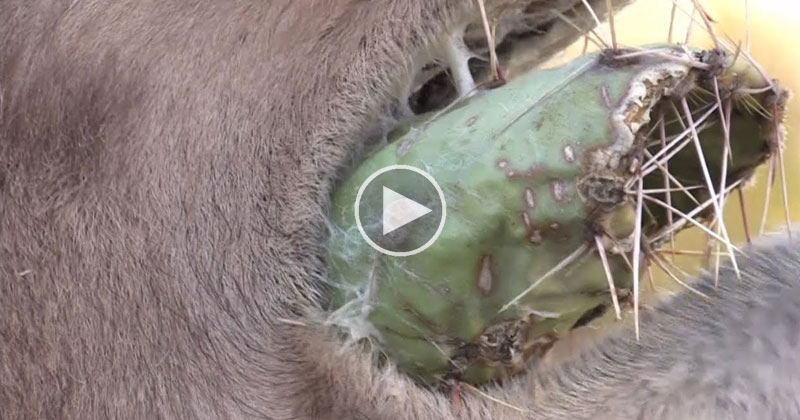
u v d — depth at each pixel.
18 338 0.50
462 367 0.49
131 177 0.51
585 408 0.50
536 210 0.46
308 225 0.51
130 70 0.51
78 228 0.51
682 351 0.51
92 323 0.50
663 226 0.49
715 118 0.49
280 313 0.51
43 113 0.51
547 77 0.48
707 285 0.52
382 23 0.51
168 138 0.51
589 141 0.46
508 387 0.50
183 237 0.51
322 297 0.50
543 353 0.50
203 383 0.51
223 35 0.52
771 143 0.50
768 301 0.51
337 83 0.51
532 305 0.48
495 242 0.47
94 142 0.51
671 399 0.50
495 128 0.47
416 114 0.52
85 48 0.51
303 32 0.51
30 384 0.50
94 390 0.51
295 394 0.50
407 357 0.49
